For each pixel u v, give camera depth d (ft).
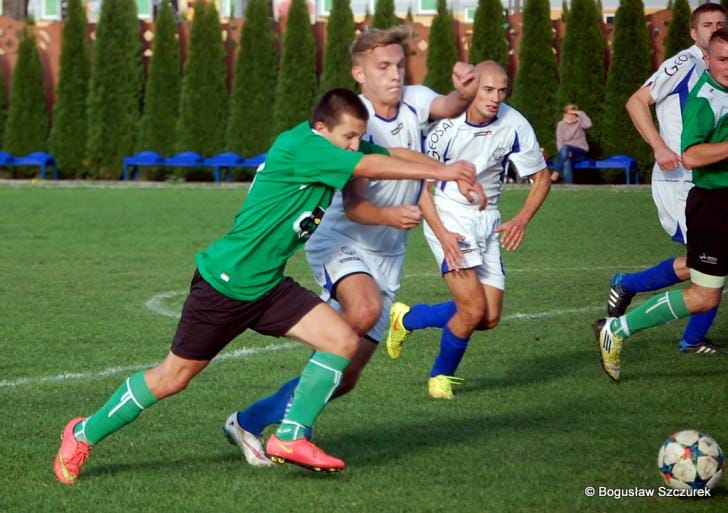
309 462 47.37
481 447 54.49
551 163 220.23
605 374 71.72
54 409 61.77
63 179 236.63
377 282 56.34
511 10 271.08
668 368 73.77
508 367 74.23
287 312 48.14
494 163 68.74
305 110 227.61
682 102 78.69
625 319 67.67
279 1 294.66
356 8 278.05
